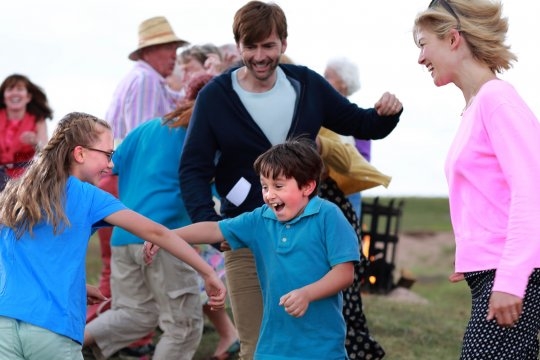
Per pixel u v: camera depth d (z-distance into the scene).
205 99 5.80
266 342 4.98
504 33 4.61
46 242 4.78
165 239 4.97
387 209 11.45
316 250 4.88
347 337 6.46
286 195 4.88
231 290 5.77
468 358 4.36
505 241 4.29
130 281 7.00
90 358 7.36
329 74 8.73
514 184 4.16
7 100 9.40
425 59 4.70
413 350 8.12
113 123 8.66
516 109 4.29
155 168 6.93
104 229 8.17
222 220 5.35
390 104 5.93
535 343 4.37
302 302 4.66
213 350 7.84
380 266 11.42
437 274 15.84
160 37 8.78
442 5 4.65
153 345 7.76
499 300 4.09
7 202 4.85
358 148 8.70
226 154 5.79
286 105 5.82
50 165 4.88
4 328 4.68
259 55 5.62
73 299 4.77
